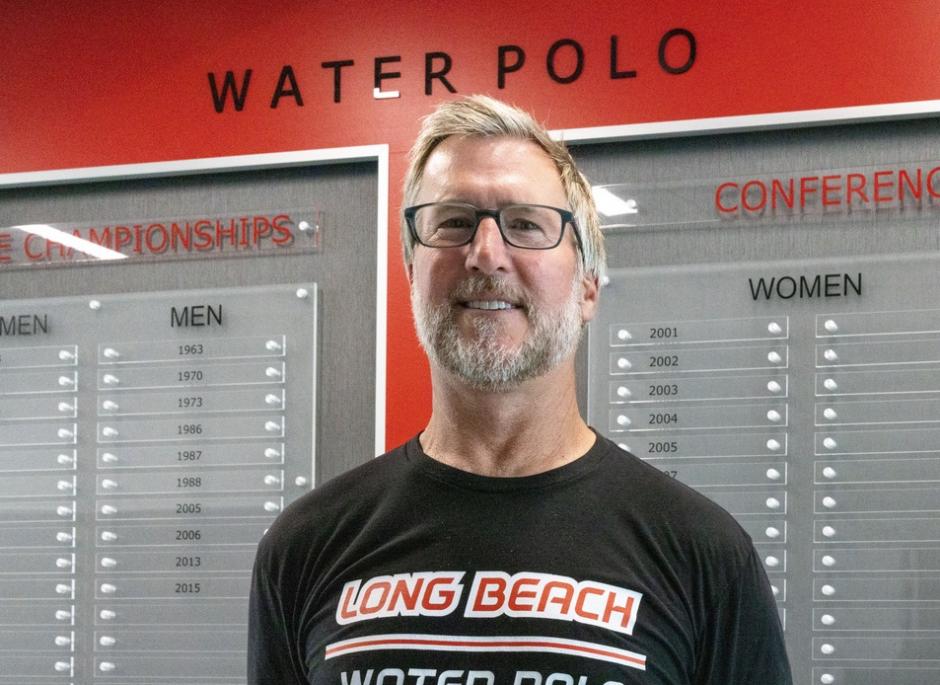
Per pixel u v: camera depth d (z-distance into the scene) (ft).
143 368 6.55
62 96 6.80
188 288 6.58
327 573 4.10
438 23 6.31
